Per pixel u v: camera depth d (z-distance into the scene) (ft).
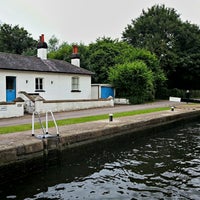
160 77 105.60
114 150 38.65
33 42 167.22
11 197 21.98
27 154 26.45
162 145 41.34
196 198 21.97
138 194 22.65
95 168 29.68
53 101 63.00
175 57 125.70
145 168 29.60
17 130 35.17
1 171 23.86
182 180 25.95
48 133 32.96
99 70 102.01
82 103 70.90
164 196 22.30
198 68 135.13
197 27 150.41
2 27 163.53
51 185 24.66
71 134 32.37
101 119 48.39
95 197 22.04
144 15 162.61
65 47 120.37
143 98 92.53
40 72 70.69
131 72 87.61
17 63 68.03
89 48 115.65
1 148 24.49
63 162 30.83
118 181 25.64
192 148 38.99
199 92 143.33
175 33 143.74
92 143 35.53
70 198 21.88
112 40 118.93
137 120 47.14
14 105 53.31
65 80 78.28
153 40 133.49
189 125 63.16
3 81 62.44
